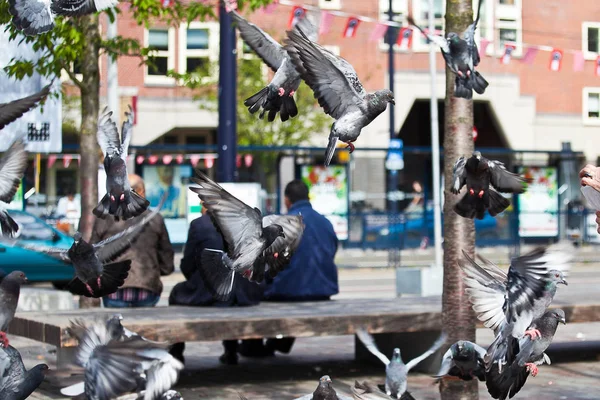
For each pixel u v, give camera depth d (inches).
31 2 248.4
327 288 450.9
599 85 1529.3
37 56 454.9
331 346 511.5
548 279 217.0
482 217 242.5
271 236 238.4
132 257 426.9
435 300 451.5
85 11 251.6
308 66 238.7
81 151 456.4
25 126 471.5
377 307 418.0
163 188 1199.6
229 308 411.2
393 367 267.7
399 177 1609.3
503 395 229.3
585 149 1545.3
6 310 266.4
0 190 247.8
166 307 415.5
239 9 491.8
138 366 206.5
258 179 1341.0
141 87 1393.9
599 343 508.4
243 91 1279.5
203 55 1364.4
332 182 1254.3
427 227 1173.1
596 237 1245.7
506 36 1398.9
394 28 1200.8
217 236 420.5
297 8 627.8
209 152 1343.5
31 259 788.0
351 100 239.3
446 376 267.3
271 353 477.1
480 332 538.3
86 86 453.7
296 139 1336.1
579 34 1444.4
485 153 1401.3
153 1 462.9
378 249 1160.8
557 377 413.7
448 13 317.7
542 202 1314.0
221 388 392.5
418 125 1726.1
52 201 1273.4
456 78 270.4
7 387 242.5
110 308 419.2
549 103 1525.6
